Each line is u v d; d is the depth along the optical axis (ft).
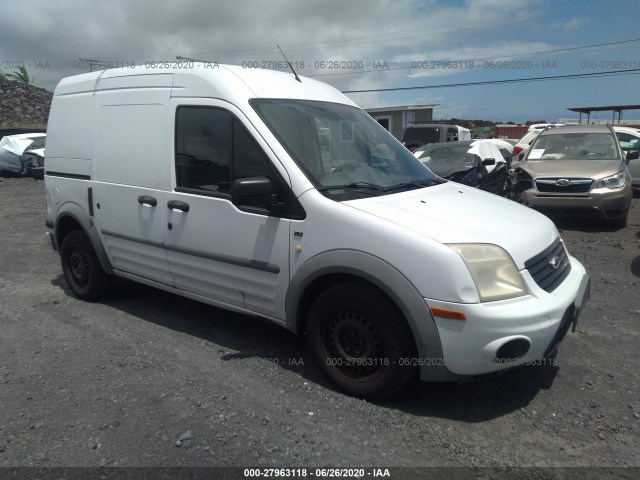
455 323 9.86
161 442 9.94
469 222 11.15
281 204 11.89
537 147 33.91
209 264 13.55
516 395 11.66
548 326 10.21
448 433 10.27
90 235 16.87
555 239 12.42
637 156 32.42
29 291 19.42
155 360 13.38
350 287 10.96
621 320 15.93
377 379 11.02
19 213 37.04
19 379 12.47
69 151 17.53
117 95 15.79
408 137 68.03
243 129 12.60
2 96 120.67
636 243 26.02
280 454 9.58
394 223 10.60
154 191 14.55
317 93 14.74
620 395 11.67
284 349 14.01
